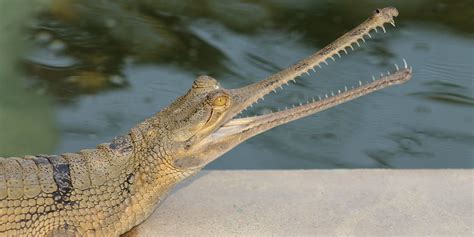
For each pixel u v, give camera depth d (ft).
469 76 63.62
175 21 71.87
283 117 40.45
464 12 72.38
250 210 42.11
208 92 39.58
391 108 60.75
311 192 43.65
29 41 68.54
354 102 61.57
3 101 61.00
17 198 38.83
